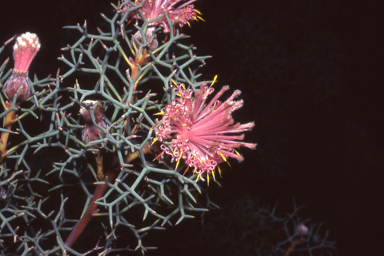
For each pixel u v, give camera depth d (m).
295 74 1.38
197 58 0.43
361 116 1.76
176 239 0.83
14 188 0.43
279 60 1.31
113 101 0.40
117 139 0.40
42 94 0.42
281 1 1.34
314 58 1.40
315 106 1.50
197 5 1.14
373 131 1.74
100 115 0.41
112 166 0.43
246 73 1.27
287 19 1.35
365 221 1.46
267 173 1.32
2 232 0.50
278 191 1.39
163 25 0.43
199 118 0.40
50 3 0.78
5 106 0.41
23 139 0.56
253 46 1.26
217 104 0.41
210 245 0.89
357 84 1.76
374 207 1.51
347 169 1.60
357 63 1.76
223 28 1.21
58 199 0.57
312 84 1.42
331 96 1.54
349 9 1.62
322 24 1.54
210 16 1.19
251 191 1.29
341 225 1.44
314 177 1.55
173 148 0.40
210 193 0.99
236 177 1.22
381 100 1.74
